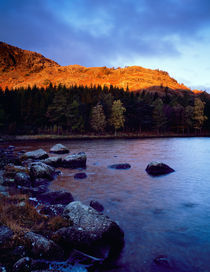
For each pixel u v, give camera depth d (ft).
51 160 65.72
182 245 20.56
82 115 269.23
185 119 305.32
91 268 16.51
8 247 16.75
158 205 32.40
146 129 323.98
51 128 247.09
